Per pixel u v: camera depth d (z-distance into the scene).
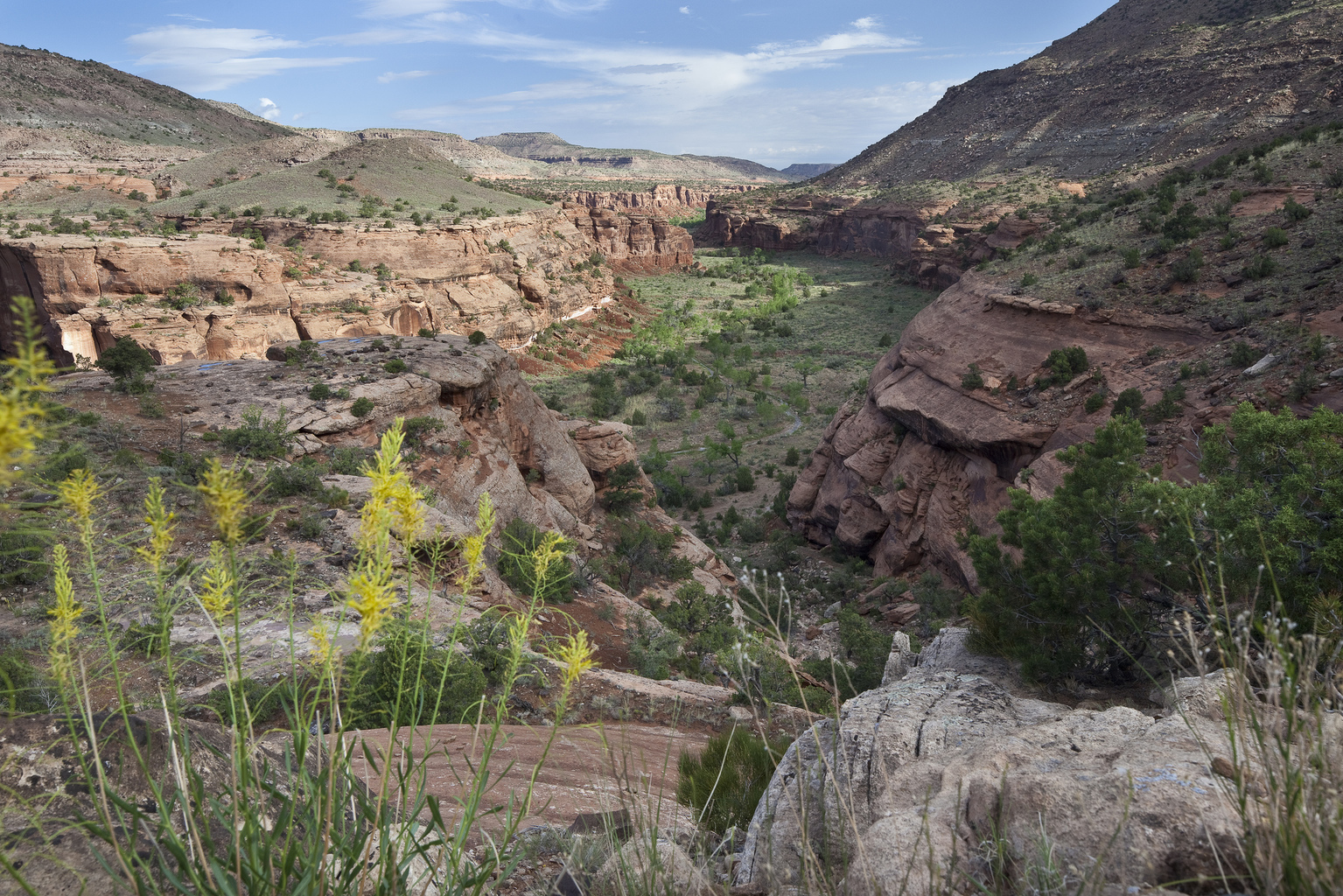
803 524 65.62
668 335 136.25
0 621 8.88
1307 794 1.65
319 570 13.62
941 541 49.12
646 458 80.50
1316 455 7.10
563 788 5.31
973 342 55.12
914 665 9.76
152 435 25.78
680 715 11.86
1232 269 48.31
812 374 111.56
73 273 75.50
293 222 110.88
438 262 113.75
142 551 1.44
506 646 10.43
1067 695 7.51
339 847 1.47
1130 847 2.20
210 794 1.86
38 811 1.51
